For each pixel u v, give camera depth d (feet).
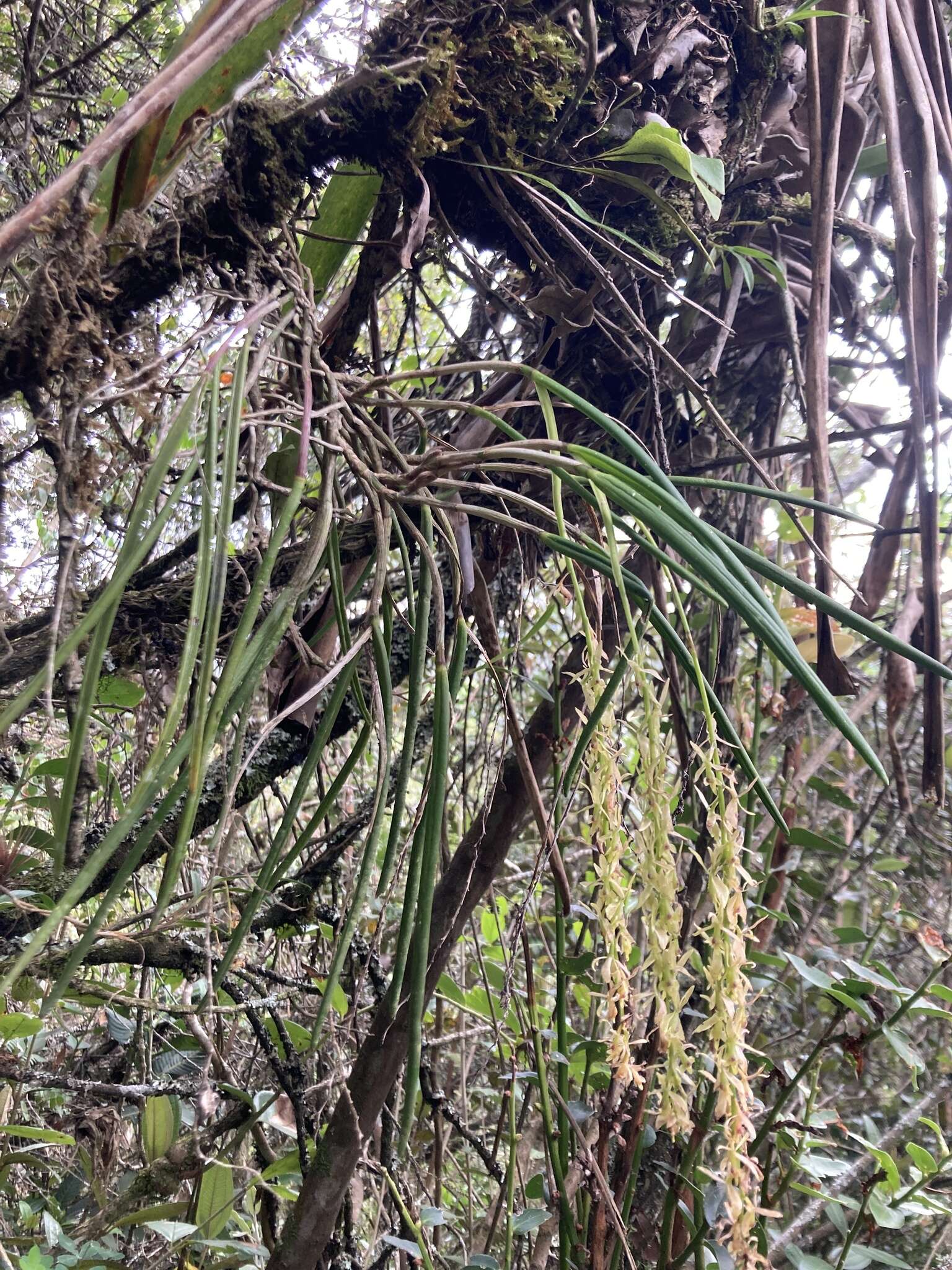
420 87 2.26
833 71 2.63
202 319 2.69
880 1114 4.94
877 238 3.19
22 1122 3.44
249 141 2.17
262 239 2.23
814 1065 2.95
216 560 1.31
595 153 2.69
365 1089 2.99
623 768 2.72
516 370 1.88
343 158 2.35
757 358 3.42
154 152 1.96
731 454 3.44
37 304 1.84
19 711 1.16
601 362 3.11
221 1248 3.10
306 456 1.49
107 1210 3.24
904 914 3.43
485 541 3.25
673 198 2.83
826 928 4.99
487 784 3.36
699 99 2.76
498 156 2.52
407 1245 2.76
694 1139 2.85
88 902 3.95
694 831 3.01
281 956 4.14
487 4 2.29
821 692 1.45
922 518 2.55
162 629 3.11
